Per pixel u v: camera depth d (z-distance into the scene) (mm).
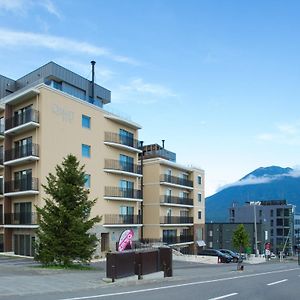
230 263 52562
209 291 16797
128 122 46562
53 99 38094
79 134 40562
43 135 36812
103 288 16891
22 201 38781
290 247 111500
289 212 114250
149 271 20844
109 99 51094
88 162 41375
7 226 39031
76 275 20750
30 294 14391
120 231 44969
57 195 26156
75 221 25469
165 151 63312
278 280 23266
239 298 15008
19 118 39031
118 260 18750
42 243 25516
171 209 59219
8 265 27219
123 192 45875
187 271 30391
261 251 87188
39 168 36625
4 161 39812
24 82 46750
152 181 57000
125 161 46969
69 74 45219
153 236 55688
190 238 63062
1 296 13664
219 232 88812
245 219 118375
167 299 13961
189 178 65438
